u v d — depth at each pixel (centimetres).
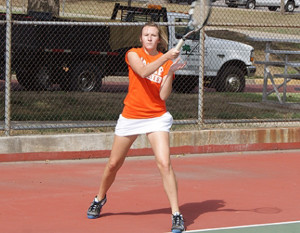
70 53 2666
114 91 2825
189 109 2369
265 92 2573
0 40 2564
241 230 1023
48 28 2628
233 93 2886
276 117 2197
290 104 2481
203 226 1048
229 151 1759
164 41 1028
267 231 1019
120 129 1024
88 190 1309
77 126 1648
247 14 5891
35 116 2070
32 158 1580
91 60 2706
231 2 6362
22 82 2652
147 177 1439
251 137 1780
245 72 3009
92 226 1045
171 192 1005
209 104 2489
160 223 1064
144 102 1006
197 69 2884
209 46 2912
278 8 6506
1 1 4719
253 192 1320
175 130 1759
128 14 2956
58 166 1537
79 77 2683
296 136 1828
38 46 2611
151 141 1017
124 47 2762
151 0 4959
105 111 2227
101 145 1636
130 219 1089
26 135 1599
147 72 967
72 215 1112
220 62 2938
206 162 1628
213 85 2986
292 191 1335
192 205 1201
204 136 1731
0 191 1284
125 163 1588
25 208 1157
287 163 1638
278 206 1202
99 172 1483
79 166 1544
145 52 1011
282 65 2555
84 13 4428
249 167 1578
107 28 2719
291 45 4669
